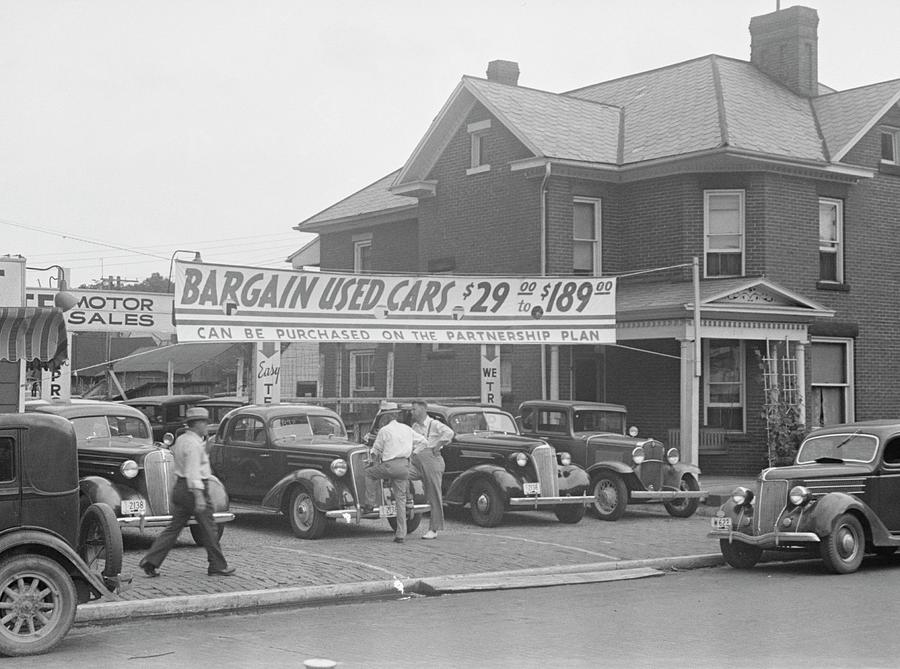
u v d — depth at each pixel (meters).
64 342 13.52
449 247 29.83
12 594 9.17
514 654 9.13
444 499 18.59
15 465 9.37
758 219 26.28
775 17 30.33
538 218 27.16
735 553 14.88
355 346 34.31
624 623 10.64
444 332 21.02
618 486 19.34
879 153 28.77
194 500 12.45
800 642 9.61
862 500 14.62
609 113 29.83
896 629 10.23
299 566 13.41
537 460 18.25
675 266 22.88
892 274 28.80
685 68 30.59
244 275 19.12
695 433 22.83
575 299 21.70
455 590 12.82
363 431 22.02
